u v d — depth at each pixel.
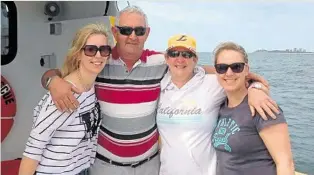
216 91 2.01
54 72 2.21
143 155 2.19
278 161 1.64
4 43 3.28
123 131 2.12
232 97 1.85
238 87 1.80
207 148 2.03
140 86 2.10
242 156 1.76
